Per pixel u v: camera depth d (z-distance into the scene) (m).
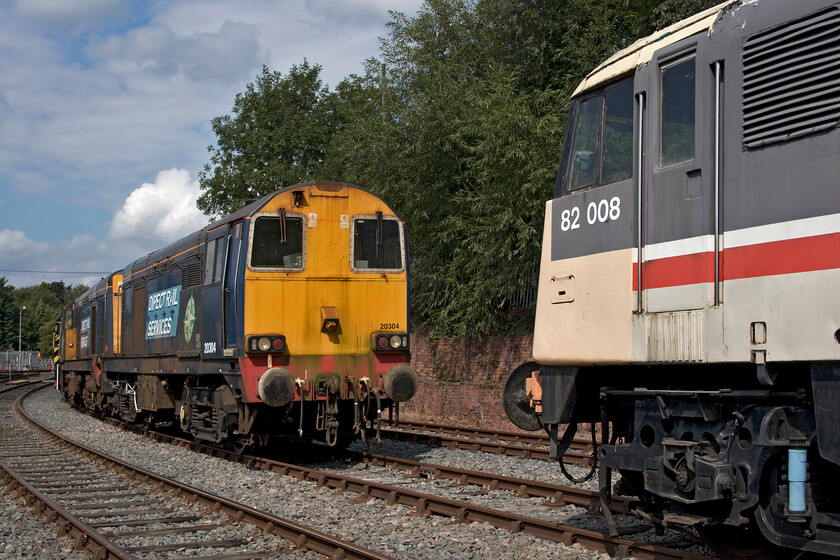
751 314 5.04
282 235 12.27
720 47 5.43
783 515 5.05
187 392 15.35
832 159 4.66
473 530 7.98
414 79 23.16
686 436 5.83
